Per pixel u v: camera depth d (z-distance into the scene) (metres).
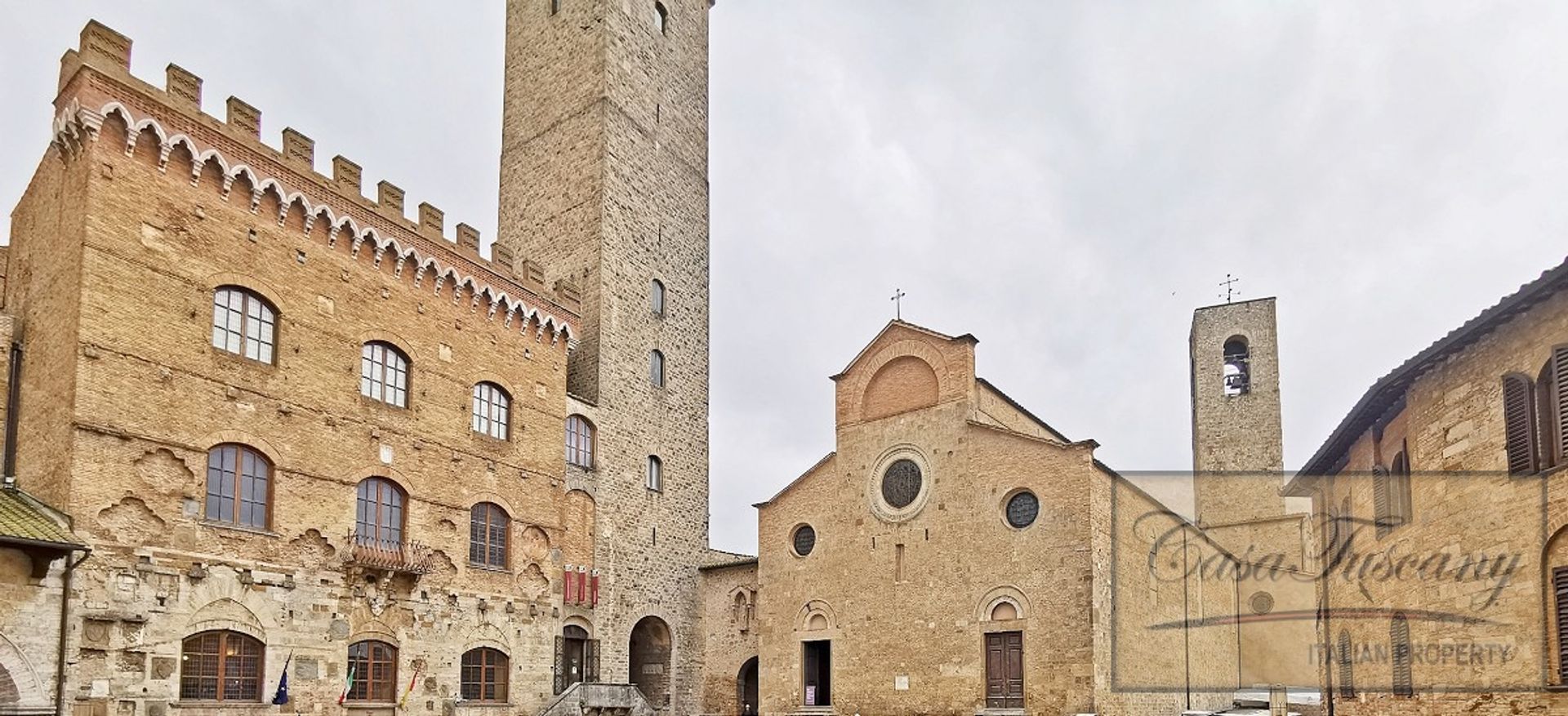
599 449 51.75
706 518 58.72
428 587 40.97
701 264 61.69
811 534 53.28
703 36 65.38
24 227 34.81
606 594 50.66
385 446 39.97
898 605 49.09
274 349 36.75
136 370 32.25
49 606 29.20
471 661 42.78
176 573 32.41
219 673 33.41
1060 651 43.75
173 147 34.09
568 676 48.22
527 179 58.06
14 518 29.20
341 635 37.25
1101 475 45.62
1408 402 26.36
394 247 41.50
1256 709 38.81
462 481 43.12
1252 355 65.75
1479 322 22.50
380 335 40.53
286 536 35.88
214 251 35.03
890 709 48.19
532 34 60.12
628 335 54.91
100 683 30.12
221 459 34.47
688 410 58.66
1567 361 20.84
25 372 32.78
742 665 54.97
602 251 53.88
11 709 28.06
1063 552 44.53
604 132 55.31
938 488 49.12
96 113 32.03
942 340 50.53
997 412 53.22
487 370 45.28
